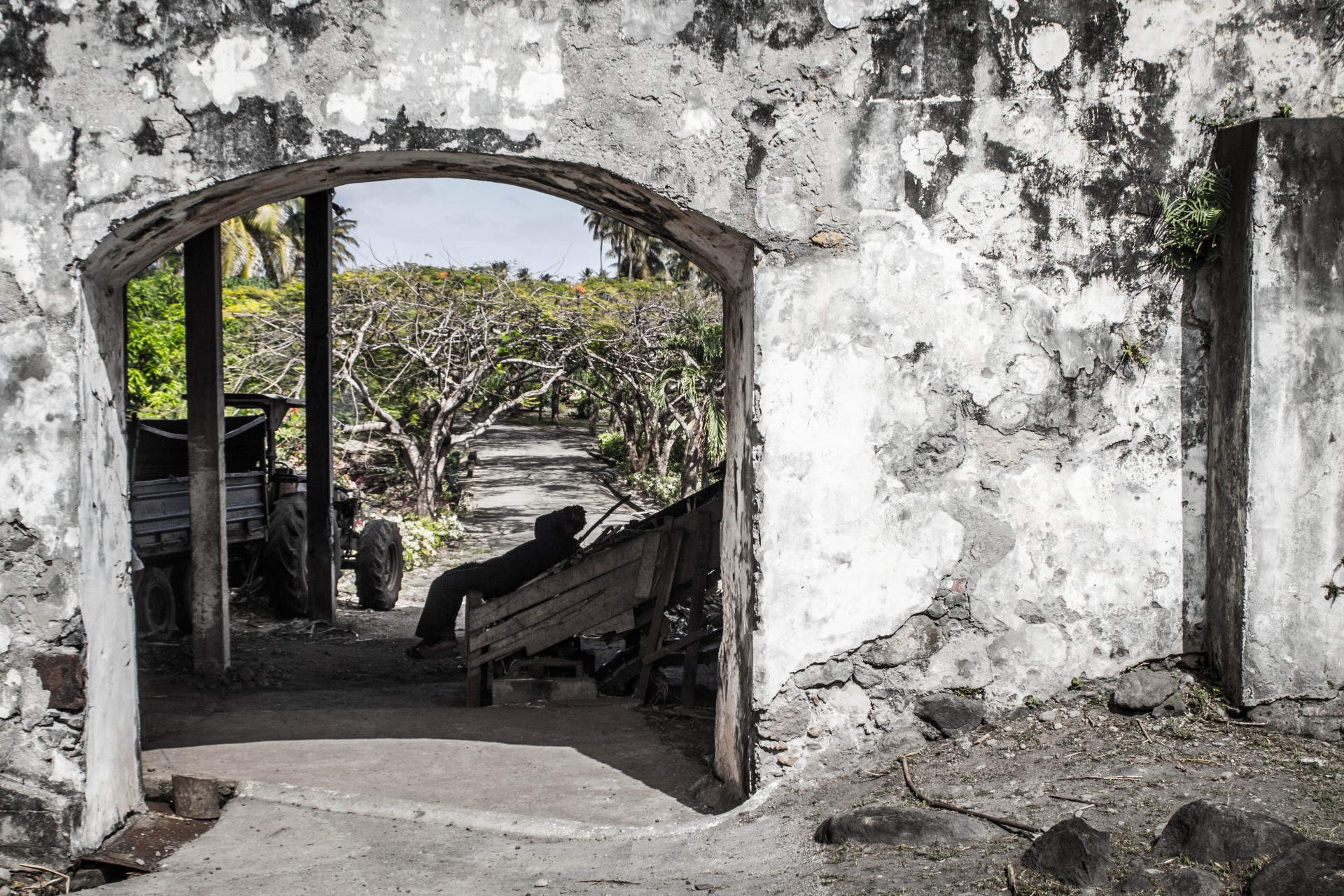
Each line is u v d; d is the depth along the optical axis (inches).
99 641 133.9
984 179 141.0
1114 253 143.9
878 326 140.4
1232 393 140.8
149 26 128.0
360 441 660.7
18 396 127.3
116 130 128.3
